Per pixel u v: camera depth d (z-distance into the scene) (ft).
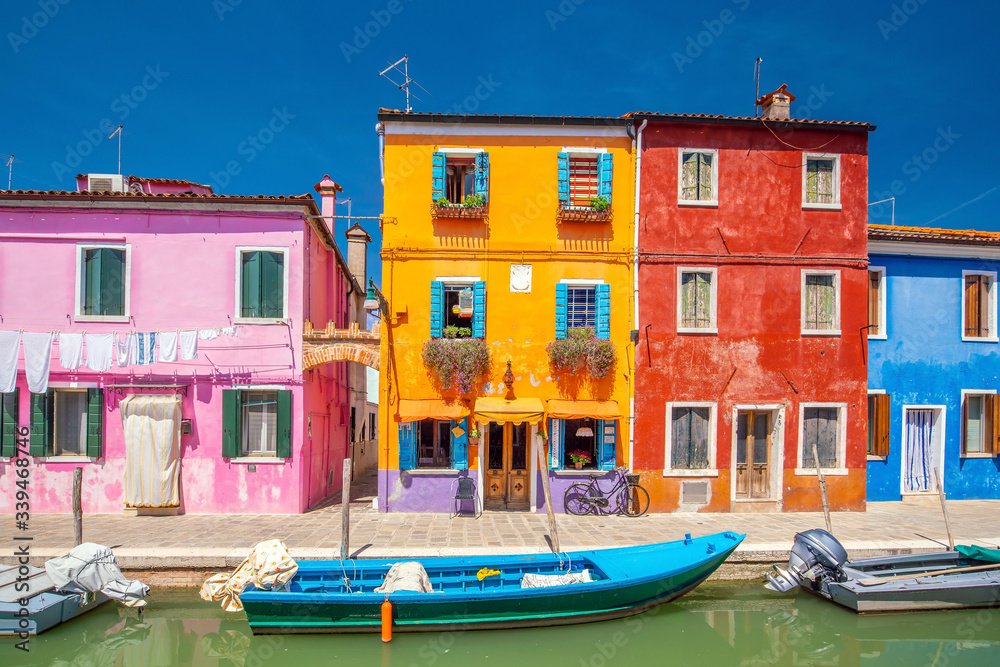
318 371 47.85
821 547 32.12
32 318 43.09
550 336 44.83
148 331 42.93
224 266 43.98
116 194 42.57
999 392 51.96
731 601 32.55
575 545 35.04
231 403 43.01
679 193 45.73
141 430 42.06
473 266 44.70
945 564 34.19
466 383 43.04
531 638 28.22
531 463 44.27
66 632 28.27
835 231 46.88
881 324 50.42
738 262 45.93
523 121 44.78
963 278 51.85
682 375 45.19
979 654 28.19
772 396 45.73
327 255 54.34
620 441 44.55
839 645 28.91
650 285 45.21
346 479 31.86
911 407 50.67
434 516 42.04
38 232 43.27
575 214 44.57
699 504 44.70
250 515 42.34
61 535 36.11
